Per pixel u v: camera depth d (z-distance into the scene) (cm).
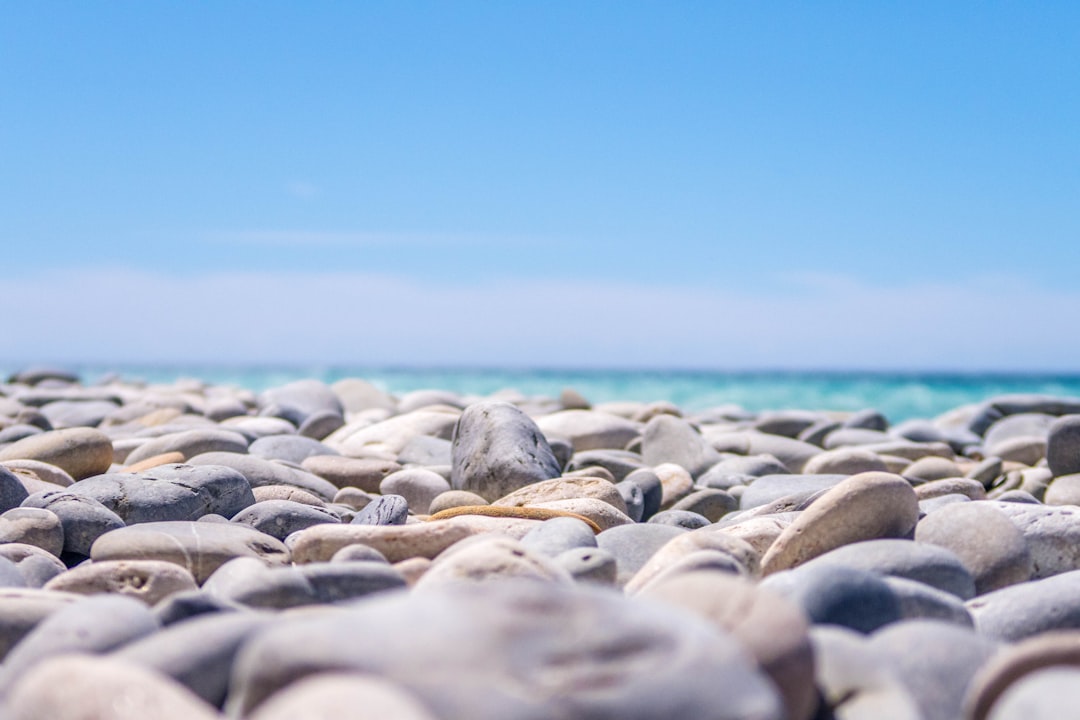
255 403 234
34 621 61
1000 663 52
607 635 48
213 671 53
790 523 84
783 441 161
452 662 46
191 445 120
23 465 99
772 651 51
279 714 42
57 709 48
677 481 119
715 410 252
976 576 74
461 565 64
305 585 64
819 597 61
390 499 90
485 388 795
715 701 45
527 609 48
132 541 75
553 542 77
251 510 88
